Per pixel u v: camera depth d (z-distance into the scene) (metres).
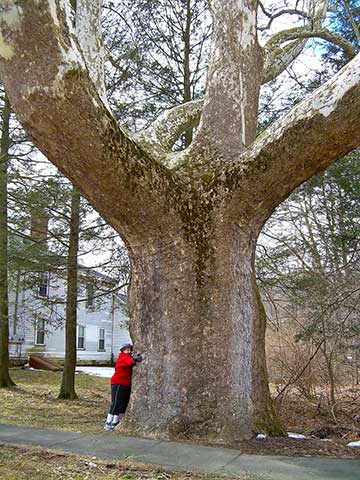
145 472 4.84
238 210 7.06
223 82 8.02
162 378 6.73
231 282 7.02
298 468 5.10
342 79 6.15
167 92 13.46
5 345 15.53
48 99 5.33
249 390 6.84
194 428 6.48
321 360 11.55
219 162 7.48
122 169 6.10
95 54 6.82
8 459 5.18
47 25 5.00
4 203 13.19
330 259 11.73
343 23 11.57
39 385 16.39
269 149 6.62
